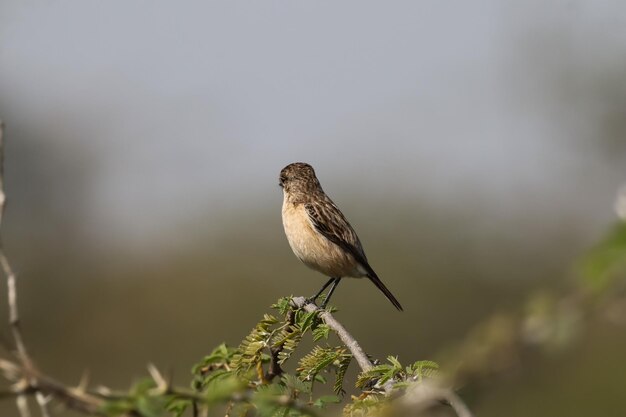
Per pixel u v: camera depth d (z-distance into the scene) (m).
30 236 23.00
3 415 13.77
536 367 1.61
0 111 25.36
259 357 3.95
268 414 3.18
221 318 19.66
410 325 19.38
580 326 1.52
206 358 3.94
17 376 2.37
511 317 1.65
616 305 1.49
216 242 20.95
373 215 21.75
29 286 20.72
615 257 1.50
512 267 20.92
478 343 1.71
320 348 4.09
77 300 20.47
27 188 24.23
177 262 20.78
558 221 22.20
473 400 1.81
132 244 21.75
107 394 2.44
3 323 20.09
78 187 25.02
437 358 2.00
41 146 25.11
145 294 20.02
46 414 2.34
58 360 19.17
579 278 1.52
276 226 21.38
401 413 2.02
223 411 3.18
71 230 23.22
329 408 3.96
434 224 21.52
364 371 3.77
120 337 19.67
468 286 20.20
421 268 20.44
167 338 19.36
